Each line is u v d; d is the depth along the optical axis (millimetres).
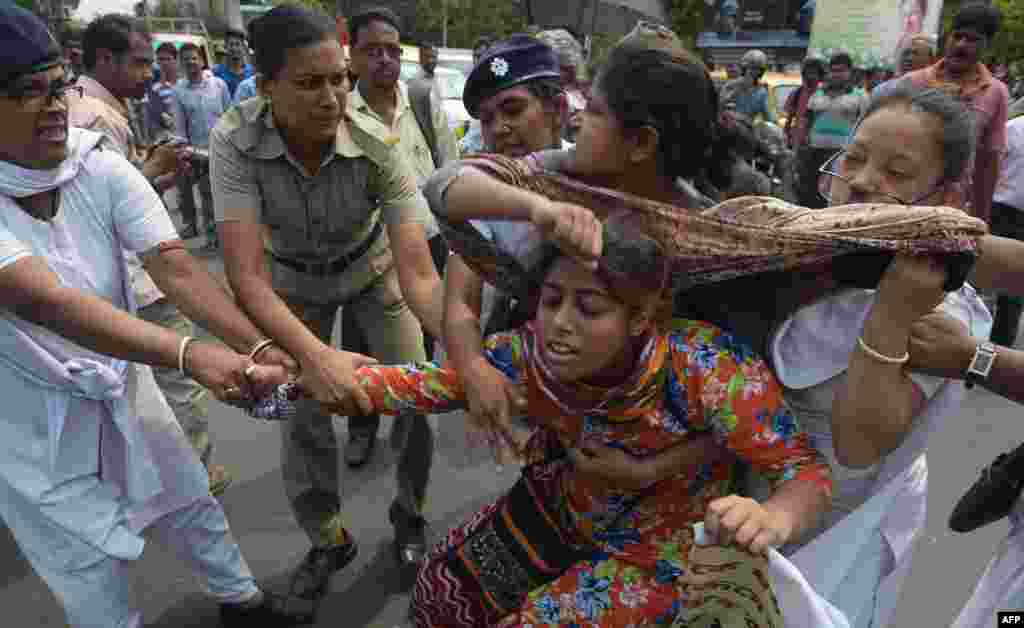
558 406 1336
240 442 3744
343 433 3879
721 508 1145
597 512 1435
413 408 1524
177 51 7625
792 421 1289
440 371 1499
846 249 1163
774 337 1331
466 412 1530
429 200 1293
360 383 1535
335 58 1994
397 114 3521
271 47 1977
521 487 1555
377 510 3201
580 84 2893
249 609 2455
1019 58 22328
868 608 1603
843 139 6141
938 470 3508
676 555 1397
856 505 1453
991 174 4078
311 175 2244
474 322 1501
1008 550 1578
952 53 3998
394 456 3633
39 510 1943
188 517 2211
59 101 1700
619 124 1242
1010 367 1204
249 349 1817
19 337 1807
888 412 1235
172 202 9773
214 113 7215
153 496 2076
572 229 1073
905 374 1274
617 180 1318
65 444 1927
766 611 1248
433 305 2090
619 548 1423
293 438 2525
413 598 1674
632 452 1354
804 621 1263
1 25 1608
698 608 1271
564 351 1229
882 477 1410
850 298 1276
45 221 1811
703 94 1253
